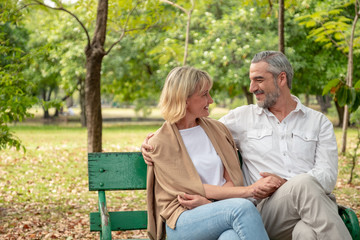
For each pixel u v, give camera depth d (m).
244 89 20.98
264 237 2.45
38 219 5.77
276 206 2.76
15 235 5.06
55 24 20.25
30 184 8.23
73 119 41.97
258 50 17.34
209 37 17.42
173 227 2.71
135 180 2.99
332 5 14.51
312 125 3.11
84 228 5.41
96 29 7.81
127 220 2.98
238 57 17.72
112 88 26.66
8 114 5.31
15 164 10.35
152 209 2.88
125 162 2.98
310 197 2.59
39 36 21.44
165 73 19.66
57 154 12.26
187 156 2.86
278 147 3.10
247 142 3.20
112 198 7.16
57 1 7.28
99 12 7.77
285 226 2.80
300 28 18.05
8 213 6.05
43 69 21.33
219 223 2.54
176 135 2.91
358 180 8.12
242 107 3.29
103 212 2.74
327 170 2.97
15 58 5.76
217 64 17.78
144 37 20.34
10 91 5.36
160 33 20.77
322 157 3.05
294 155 3.07
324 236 2.52
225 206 2.52
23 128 24.42
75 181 8.65
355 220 2.70
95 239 5.00
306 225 2.62
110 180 2.95
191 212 2.67
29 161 10.83
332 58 20.11
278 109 3.17
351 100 4.76
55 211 6.25
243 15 17.27
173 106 2.86
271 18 17.61
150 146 2.86
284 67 3.09
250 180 3.20
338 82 4.77
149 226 2.87
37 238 5.00
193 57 17.73
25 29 21.31
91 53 7.75
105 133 20.83
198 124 3.04
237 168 2.98
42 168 10.00
